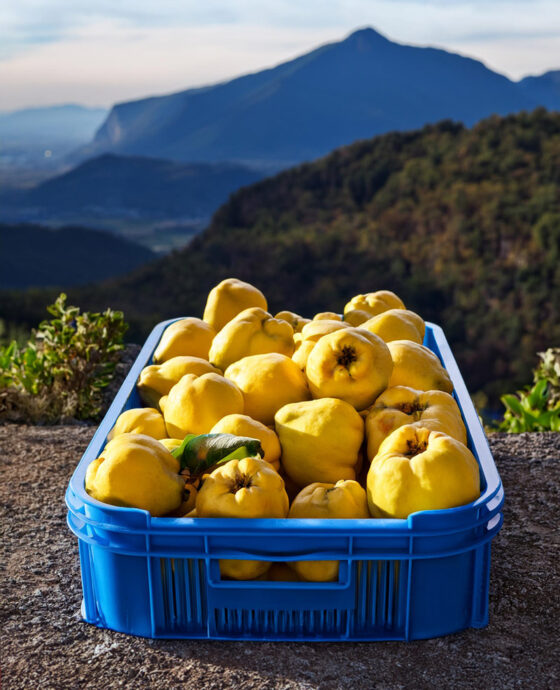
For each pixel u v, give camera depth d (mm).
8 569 2428
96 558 1893
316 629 1884
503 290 65688
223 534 1726
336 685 1799
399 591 1831
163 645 1940
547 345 61562
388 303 3328
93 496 1874
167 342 2951
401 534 1707
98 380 4789
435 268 70500
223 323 3139
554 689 1799
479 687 1801
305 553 1746
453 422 2158
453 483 1802
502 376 61406
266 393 2363
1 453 3520
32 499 2996
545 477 3170
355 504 1934
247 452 1962
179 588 1854
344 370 2244
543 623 2096
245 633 1883
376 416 2186
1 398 4320
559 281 63031
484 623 1990
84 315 4668
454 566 1843
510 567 2428
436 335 3385
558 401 4312
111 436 2289
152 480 1859
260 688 1787
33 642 1995
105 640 1975
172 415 2299
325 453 2105
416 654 1907
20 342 6414
